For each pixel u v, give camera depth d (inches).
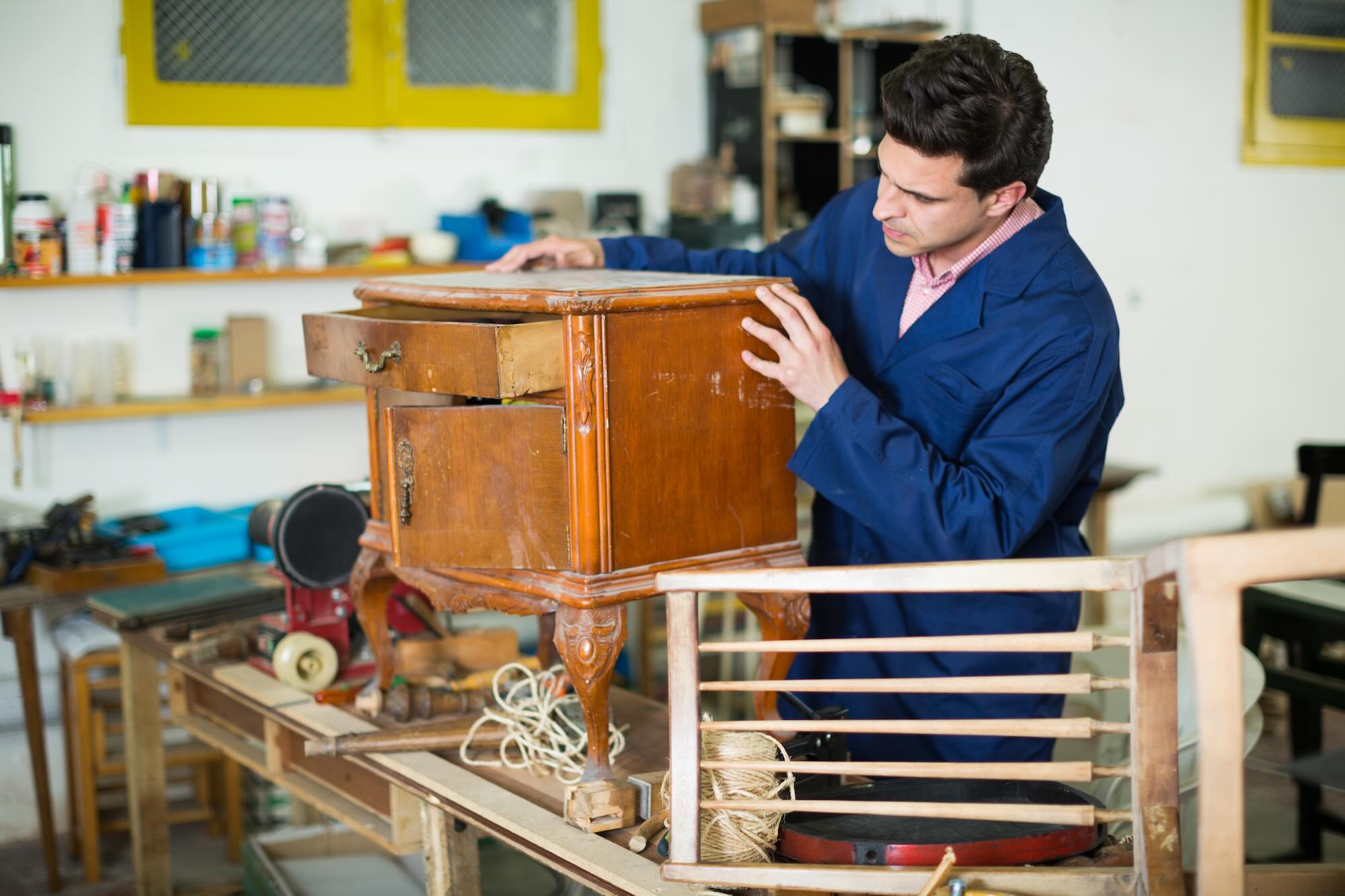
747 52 167.6
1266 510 225.6
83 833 127.7
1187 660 88.4
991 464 65.6
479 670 86.0
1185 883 48.7
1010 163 60.8
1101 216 207.9
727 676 152.3
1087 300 67.9
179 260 137.3
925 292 72.0
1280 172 228.2
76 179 137.3
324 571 87.8
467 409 64.1
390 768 72.0
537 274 75.8
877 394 74.0
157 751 108.2
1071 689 49.6
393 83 152.8
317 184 150.4
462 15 156.6
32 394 133.8
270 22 145.6
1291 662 135.0
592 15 164.6
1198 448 225.6
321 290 153.6
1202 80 215.8
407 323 64.9
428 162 156.7
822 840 53.6
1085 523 168.4
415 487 66.2
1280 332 232.8
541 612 64.7
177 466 146.7
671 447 63.6
